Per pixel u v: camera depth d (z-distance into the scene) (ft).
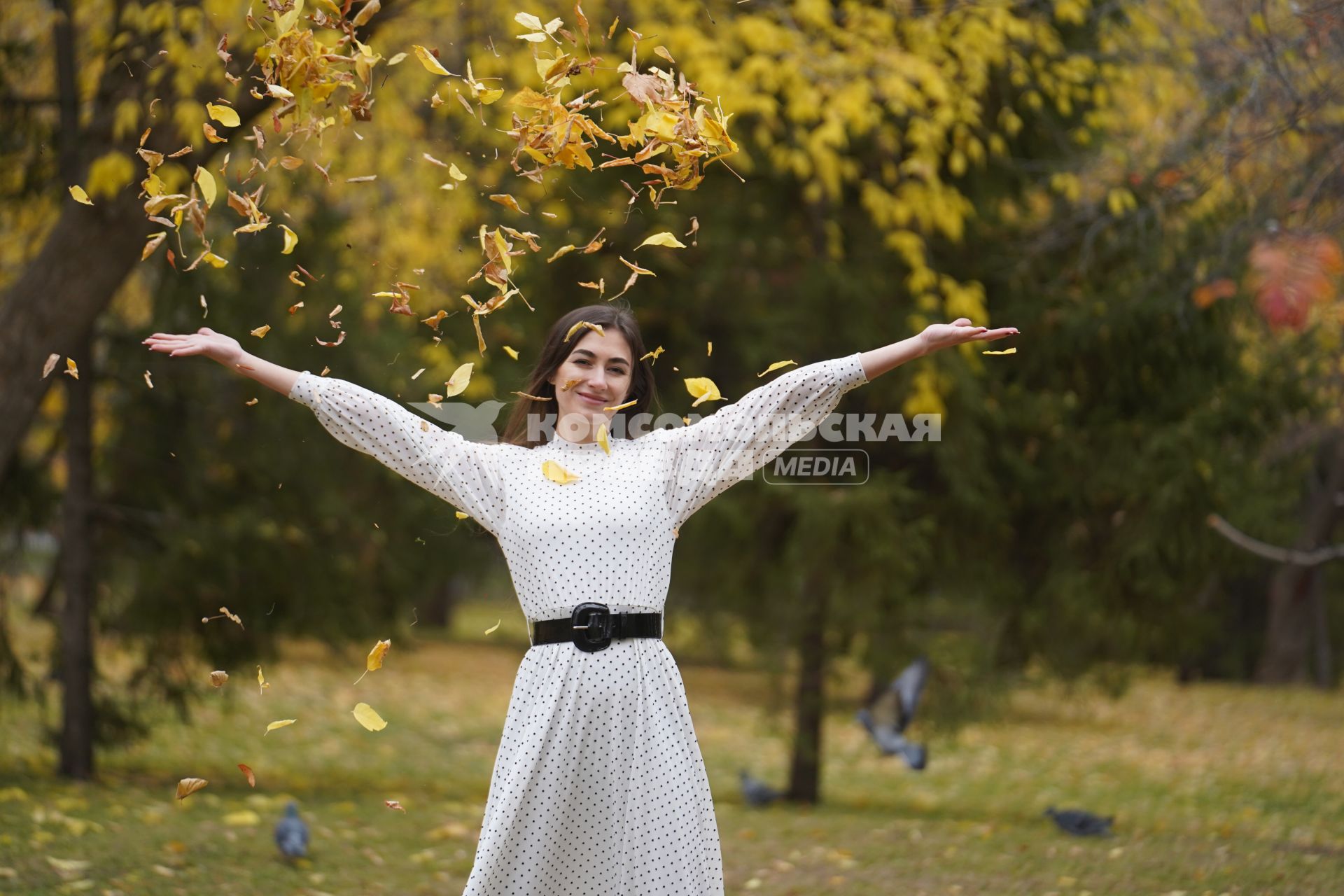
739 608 45.19
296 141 36.47
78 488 41.96
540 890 16.26
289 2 17.84
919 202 36.35
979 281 42.65
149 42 34.06
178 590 43.96
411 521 53.31
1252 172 34.78
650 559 16.79
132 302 47.57
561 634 16.52
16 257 43.86
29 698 45.32
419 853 31.55
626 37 35.83
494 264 18.06
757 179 41.75
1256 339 44.14
